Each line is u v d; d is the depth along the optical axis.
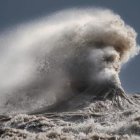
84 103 132.25
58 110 133.00
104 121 102.31
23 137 87.62
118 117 104.75
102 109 126.06
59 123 103.12
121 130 87.88
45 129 96.75
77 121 107.25
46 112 133.50
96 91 142.00
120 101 133.25
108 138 80.62
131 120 93.44
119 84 143.62
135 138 79.19
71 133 88.25
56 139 82.25
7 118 113.75
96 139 81.00
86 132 90.75
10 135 89.12
